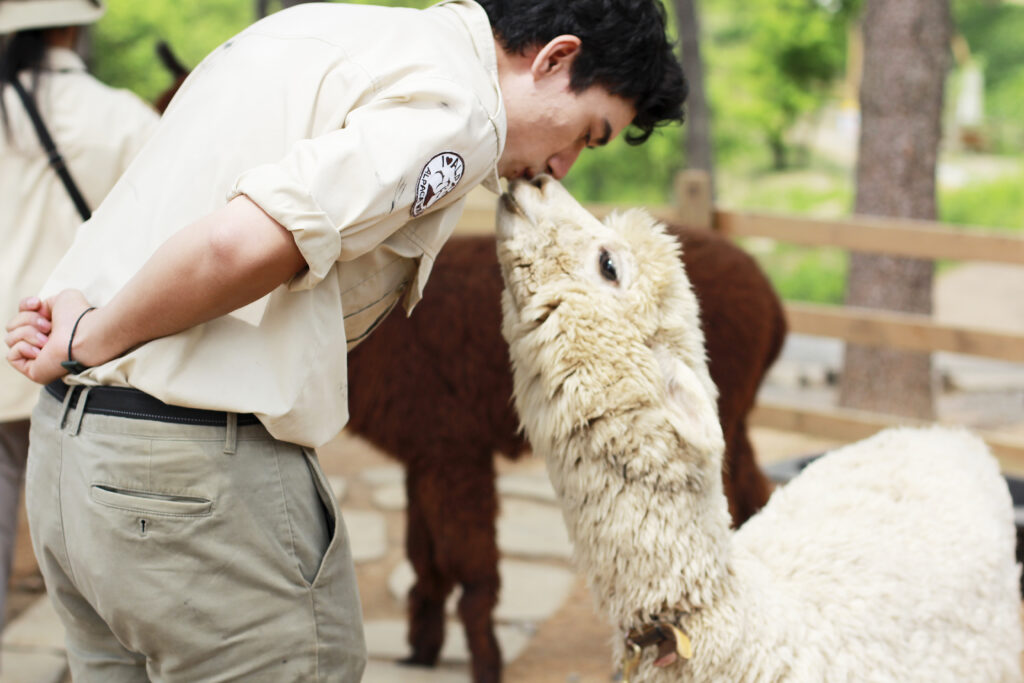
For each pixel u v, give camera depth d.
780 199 19.31
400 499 5.16
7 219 2.69
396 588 4.18
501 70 1.80
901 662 2.05
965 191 19.39
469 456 3.27
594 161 18.36
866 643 2.02
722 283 3.48
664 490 1.90
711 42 21.52
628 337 1.90
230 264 1.41
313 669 1.74
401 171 1.46
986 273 14.55
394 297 1.83
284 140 1.61
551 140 1.87
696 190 5.50
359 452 5.91
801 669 1.93
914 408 6.79
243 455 1.62
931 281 7.04
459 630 3.94
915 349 5.19
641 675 1.98
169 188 1.63
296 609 1.71
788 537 2.25
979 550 2.26
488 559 3.28
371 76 1.58
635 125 2.02
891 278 6.96
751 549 2.24
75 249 1.71
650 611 1.92
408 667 3.58
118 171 2.81
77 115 2.73
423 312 3.24
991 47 28.47
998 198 18.77
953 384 8.34
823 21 19.30
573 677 3.48
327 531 1.77
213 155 1.62
